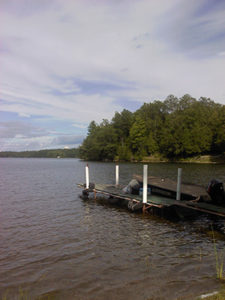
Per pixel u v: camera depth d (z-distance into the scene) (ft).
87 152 347.97
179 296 17.84
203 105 279.49
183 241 30.12
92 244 29.19
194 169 140.87
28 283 20.65
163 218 41.39
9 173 136.56
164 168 153.79
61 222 38.73
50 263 24.27
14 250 27.63
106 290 19.21
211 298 16.30
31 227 36.11
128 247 28.14
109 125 328.08
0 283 20.77
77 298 18.28
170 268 22.70
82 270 22.70
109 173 124.16
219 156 219.82
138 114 304.09
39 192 67.51
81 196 61.00
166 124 258.57
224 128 203.51
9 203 53.01
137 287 19.47
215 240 30.50
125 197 49.26
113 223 38.24
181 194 46.16
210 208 37.91
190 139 224.12
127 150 281.33
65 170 159.53
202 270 22.15
